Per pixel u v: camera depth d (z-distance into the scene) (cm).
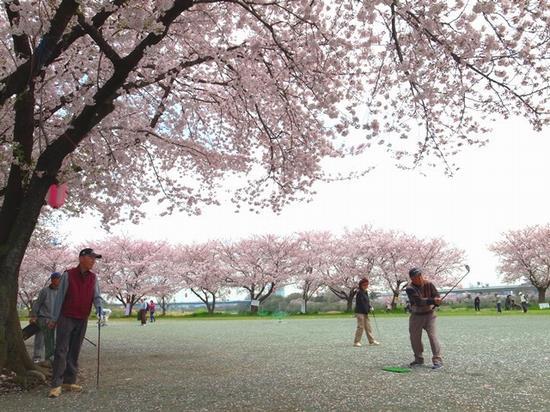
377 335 1571
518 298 4678
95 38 665
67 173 769
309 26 772
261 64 968
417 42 671
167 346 1314
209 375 748
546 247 4588
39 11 600
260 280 4841
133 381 697
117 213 1248
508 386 612
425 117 805
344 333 1720
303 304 4778
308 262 4869
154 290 4966
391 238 4831
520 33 623
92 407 522
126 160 1116
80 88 855
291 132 1027
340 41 734
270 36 877
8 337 683
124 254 4931
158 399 559
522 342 1211
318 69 809
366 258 4809
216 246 5009
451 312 3650
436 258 4819
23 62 682
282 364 873
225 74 1010
